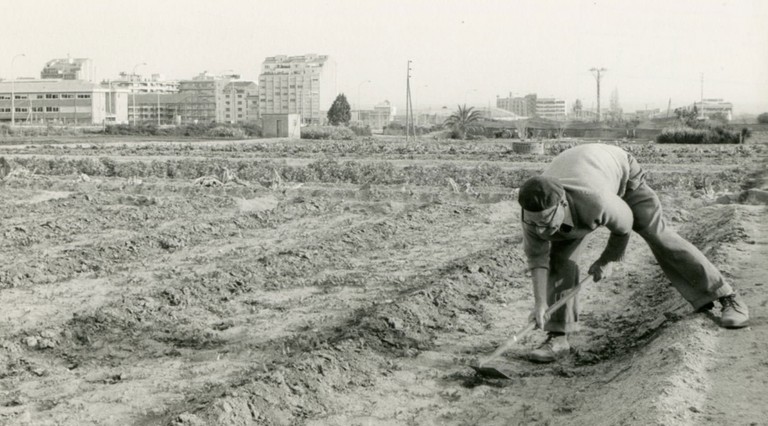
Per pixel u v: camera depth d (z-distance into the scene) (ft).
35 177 87.35
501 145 185.68
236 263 41.91
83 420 21.40
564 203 21.22
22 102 459.73
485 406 21.89
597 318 30.09
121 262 42.19
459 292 33.86
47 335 28.04
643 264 39.24
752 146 162.30
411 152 149.07
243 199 66.23
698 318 24.81
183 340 28.58
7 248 45.52
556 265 24.23
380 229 50.70
